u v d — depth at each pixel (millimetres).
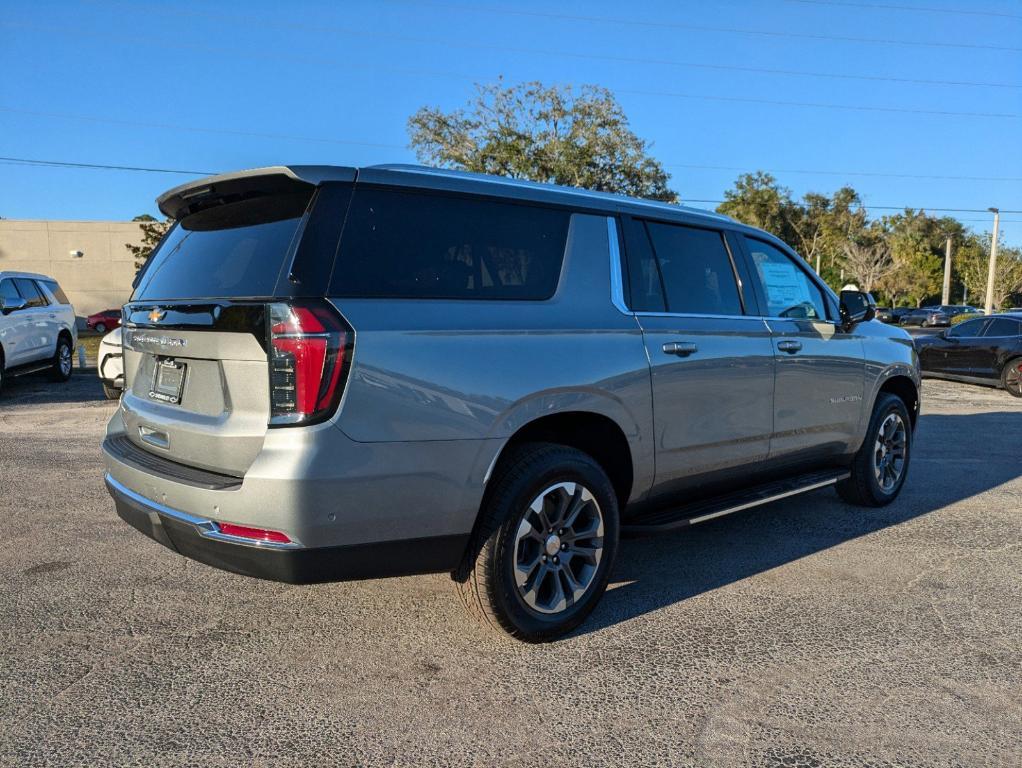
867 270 66250
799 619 3701
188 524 2924
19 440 8148
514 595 3232
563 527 3400
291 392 2734
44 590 3967
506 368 3158
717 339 4094
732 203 65562
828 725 2777
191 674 3111
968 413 11016
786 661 3270
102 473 6570
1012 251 60938
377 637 3465
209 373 3061
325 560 2816
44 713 2809
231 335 2906
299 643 3400
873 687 3053
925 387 14891
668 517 3949
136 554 4512
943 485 6461
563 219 3637
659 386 3746
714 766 2529
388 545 2928
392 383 2863
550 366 3295
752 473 4492
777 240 4855
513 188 3508
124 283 39344
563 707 2889
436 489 2977
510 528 3182
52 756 2543
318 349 2727
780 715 2844
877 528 5199
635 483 3762
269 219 3096
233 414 2930
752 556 4613
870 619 3705
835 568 4410
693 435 3963
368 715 2822
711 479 4207
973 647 3410
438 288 3096
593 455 3783
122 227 39000
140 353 3613
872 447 5469
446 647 3373
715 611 3793
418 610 3764
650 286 3906
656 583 4164
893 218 83625
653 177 37812
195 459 3082
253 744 2629
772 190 65062
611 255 3750
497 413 3113
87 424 9273
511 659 3266
